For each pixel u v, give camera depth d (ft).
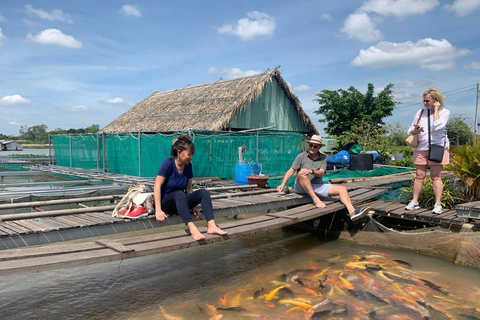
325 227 25.48
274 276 17.47
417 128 19.95
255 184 30.14
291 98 57.06
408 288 15.79
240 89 50.44
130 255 12.16
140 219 15.31
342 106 87.45
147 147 41.63
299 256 20.72
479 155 22.00
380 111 83.82
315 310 13.75
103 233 14.46
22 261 10.56
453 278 17.10
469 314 13.51
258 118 53.01
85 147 54.08
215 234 14.94
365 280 16.74
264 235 25.98
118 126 61.16
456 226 19.86
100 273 17.84
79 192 28.45
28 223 14.05
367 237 23.17
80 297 15.02
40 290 15.67
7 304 14.26
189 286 16.26
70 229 13.62
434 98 20.07
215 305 14.28
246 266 18.98
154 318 13.23
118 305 14.30
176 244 13.43
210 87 58.13
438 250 20.30
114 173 46.57
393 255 20.84
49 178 49.06
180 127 47.55
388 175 39.52
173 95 64.08
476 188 22.43
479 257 18.45
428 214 20.84
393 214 21.74
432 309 13.85
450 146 23.79
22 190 28.78
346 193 21.65
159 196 15.16
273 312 13.64
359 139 65.82
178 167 15.58
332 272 17.87
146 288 16.03
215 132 40.14
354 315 13.34
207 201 15.35
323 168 22.27
